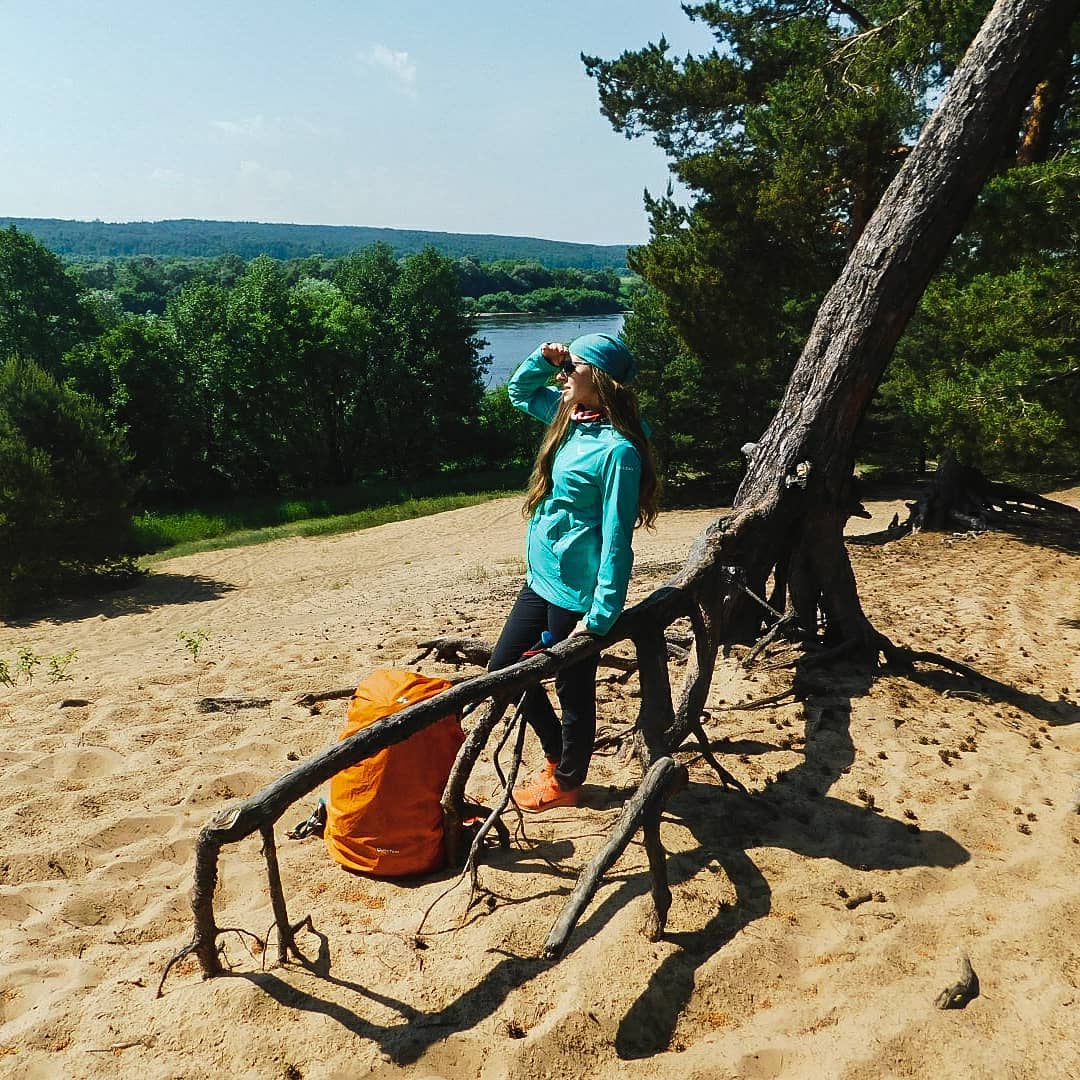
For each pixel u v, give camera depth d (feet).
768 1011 9.53
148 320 142.20
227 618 53.36
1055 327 33.68
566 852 12.16
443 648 16.65
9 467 64.75
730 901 11.19
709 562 14.20
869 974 10.05
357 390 157.79
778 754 15.67
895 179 19.29
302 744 16.30
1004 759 15.88
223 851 12.46
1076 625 27.09
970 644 24.35
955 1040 9.12
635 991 9.50
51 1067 8.46
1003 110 18.51
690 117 57.98
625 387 11.50
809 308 60.80
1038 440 33.32
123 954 10.26
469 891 11.25
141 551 91.30
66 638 51.67
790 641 20.54
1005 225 29.55
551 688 18.61
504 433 170.19
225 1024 8.91
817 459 19.19
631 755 15.05
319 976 9.62
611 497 10.88
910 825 13.34
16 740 16.92
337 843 12.03
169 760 15.67
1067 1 18.13
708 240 55.57
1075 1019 9.46
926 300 39.55
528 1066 8.56
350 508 125.80
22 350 153.89
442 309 160.76
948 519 50.26
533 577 11.92
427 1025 9.00
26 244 160.15
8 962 10.04
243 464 148.66
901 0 39.55
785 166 47.85
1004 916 11.23
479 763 15.35
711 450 100.58
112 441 72.74
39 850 12.42
